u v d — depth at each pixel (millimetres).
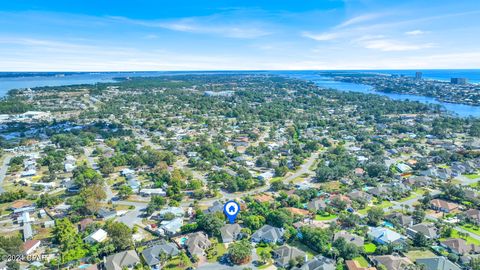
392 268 136375
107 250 147500
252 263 144250
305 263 138875
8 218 186375
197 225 170625
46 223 176375
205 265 142750
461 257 145000
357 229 169750
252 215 177750
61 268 139625
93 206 185500
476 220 179250
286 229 166500
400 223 176875
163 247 150375
